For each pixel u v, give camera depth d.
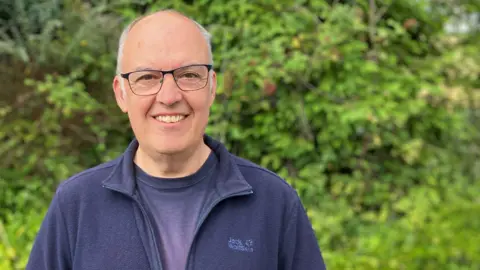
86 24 3.60
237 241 1.34
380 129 3.93
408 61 4.06
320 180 3.63
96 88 3.78
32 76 3.72
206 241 1.33
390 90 3.70
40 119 3.69
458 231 3.65
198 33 1.35
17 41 3.69
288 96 3.72
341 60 3.69
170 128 1.31
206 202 1.36
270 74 3.46
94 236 1.34
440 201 3.90
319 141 3.74
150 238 1.31
